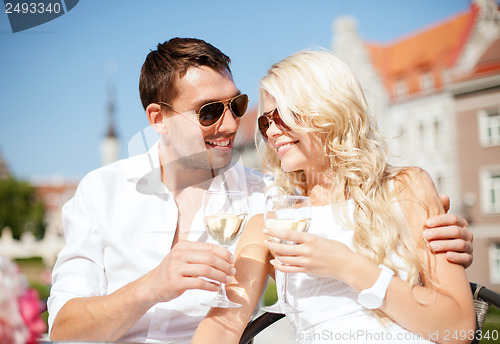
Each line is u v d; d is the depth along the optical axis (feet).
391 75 106.52
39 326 3.16
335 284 6.26
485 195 86.94
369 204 6.48
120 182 7.48
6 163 182.39
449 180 91.91
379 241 6.20
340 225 6.63
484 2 93.91
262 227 7.03
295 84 6.69
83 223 7.37
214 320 6.07
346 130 6.76
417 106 99.30
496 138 86.17
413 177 6.63
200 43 7.45
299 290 6.42
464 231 5.89
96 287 7.18
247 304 6.28
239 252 6.77
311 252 5.29
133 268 7.30
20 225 179.73
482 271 85.10
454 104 92.43
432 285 5.71
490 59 88.79
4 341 2.96
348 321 6.09
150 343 6.75
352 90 6.88
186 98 7.16
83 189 7.57
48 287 27.25
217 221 5.66
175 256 5.35
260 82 6.97
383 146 7.13
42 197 180.14
